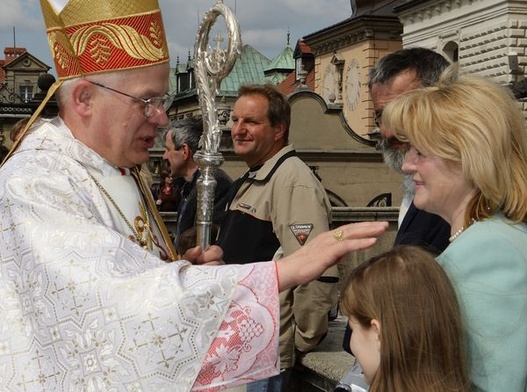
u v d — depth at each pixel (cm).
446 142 209
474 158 206
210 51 297
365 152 1922
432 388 194
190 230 407
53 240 223
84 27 249
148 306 215
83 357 216
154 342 214
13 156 250
